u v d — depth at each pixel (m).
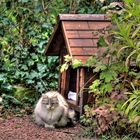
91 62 3.36
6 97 4.17
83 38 3.68
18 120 3.77
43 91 4.51
